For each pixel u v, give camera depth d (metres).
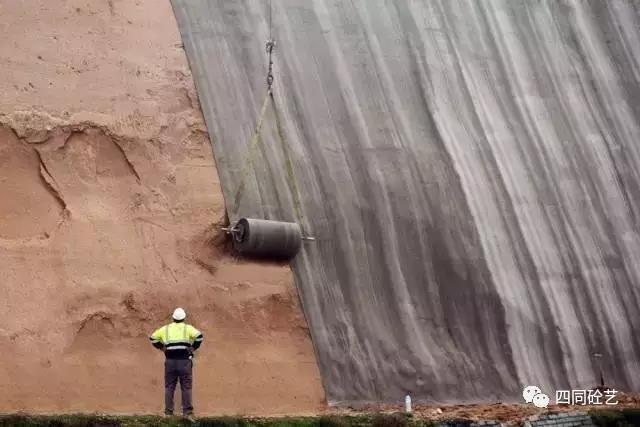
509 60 36.06
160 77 29.81
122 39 29.91
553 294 31.80
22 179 26.88
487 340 30.12
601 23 38.75
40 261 26.03
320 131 31.45
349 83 32.84
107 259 26.64
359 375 27.95
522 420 26.47
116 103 28.66
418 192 31.58
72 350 25.45
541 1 38.12
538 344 30.75
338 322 28.50
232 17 32.38
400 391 28.22
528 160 34.03
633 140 36.38
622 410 28.16
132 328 26.23
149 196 27.89
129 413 24.95
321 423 25.05
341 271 29.33
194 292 27.19
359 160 31.41
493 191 32.78
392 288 29.72
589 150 35.28
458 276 30.72
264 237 27.84
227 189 29.00
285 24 33.16
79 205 27.03
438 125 33.28
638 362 32.03
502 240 31.95
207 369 26.42
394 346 28.80
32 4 29.16
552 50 37.09
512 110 34.97
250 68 31.59
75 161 27.50
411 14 35.38
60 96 28.02
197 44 31.14
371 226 30.39
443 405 28.44
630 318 32.62
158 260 27.19
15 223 26.38
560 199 33.75
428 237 30.97
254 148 30.02
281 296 28.02
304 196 29.98
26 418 22.55
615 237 33.91
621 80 37.62
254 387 26.69
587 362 31.19
